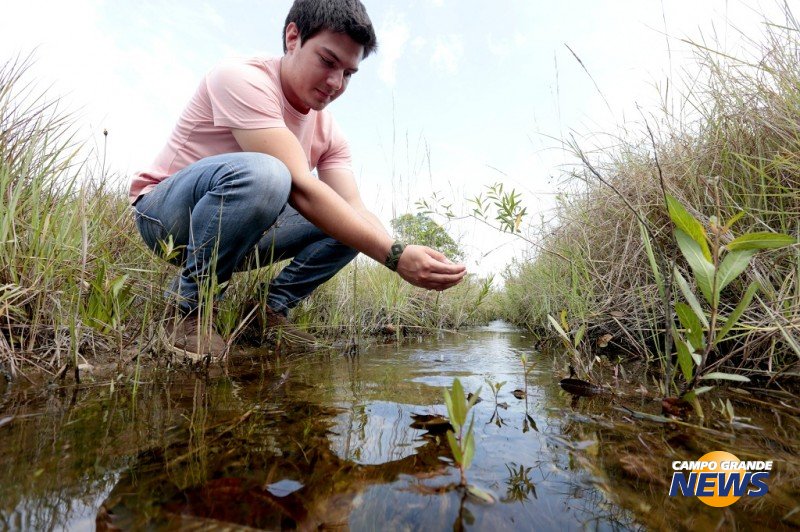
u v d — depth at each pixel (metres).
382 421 0.86
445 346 2.23
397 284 3.16
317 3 1.58
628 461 0.66
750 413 0.91
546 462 0.66
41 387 1.10
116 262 1.71
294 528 0.48
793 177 1.38
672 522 0.50
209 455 0.67
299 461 0.66
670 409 0.91
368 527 0.48
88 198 1.89
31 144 1.61
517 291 3.80
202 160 1.61
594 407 0.97
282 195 1.51
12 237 1.46
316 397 1.06
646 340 1.72
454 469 0.63
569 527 0.49
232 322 1.85
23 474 0.60
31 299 1.38
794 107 1.36
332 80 1.72
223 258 1.62
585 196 2.36
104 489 0.56
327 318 2.63
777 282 1.29
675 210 0.88
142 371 1.33
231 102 1.58
